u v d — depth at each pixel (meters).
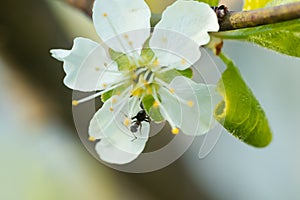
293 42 0.18
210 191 0.23
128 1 0.18
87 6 0.18
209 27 0.17
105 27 0.18
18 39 0.21
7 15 0.21
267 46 0.18
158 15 0.18
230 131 0.18
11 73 0.22
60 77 0.22
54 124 0.22
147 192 0.22
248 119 0.18
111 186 0.23
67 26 0.21
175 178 0.22
